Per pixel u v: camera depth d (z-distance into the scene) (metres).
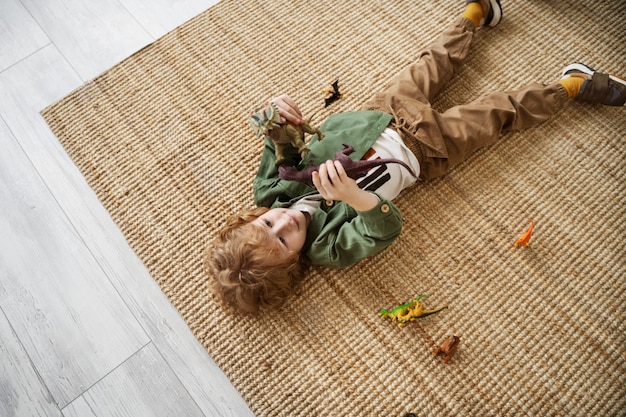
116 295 1.14
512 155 1.18
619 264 1.08
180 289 1.13
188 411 1.05
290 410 1.03
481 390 1.01
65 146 1.27
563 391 1.00
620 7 1.27
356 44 1.31
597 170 1.15
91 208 1.22
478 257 1.10
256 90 1.29
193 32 1.35
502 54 1.26
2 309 1.14
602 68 1.22
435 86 1.16
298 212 0.98
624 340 1.02
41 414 1.06
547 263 1.09
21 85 1.34
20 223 1.21
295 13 1.35
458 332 1.05
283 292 1.03
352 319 1.08
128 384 1.08
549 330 1.04
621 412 0.98
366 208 0.88
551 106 1.14
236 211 1.19
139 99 1.30
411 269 1.11
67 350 1.11
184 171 1.23
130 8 1.38
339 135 1.05
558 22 1.28
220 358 1.08
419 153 1.06
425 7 1.32
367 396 1.03
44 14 1.38
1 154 1.28
